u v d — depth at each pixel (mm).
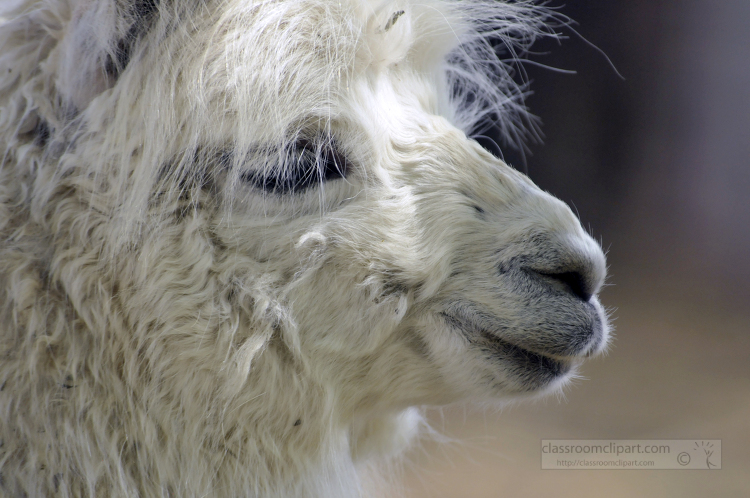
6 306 7180
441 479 18844
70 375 7277
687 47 31094
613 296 28406
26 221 7387
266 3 7691
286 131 7688
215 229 7625
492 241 8188
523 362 8211
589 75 31062
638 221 31438
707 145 31469
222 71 7430
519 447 20500
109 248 7359
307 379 8055
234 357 7617
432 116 9133
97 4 7176
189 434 7746
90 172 7387
